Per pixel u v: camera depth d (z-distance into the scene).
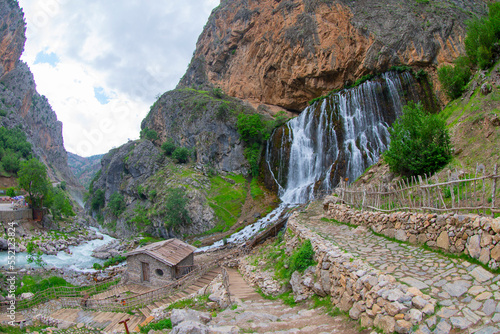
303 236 15.66
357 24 47.66
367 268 8.91
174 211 41.38
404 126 19.05
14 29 128.12
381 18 46.66
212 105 59.47
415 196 13.19
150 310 18.61
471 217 8.93
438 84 39.75
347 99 44.97
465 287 7.17
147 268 25.31
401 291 7.25
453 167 15.36
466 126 17.75
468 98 22.53
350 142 41.25
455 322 6.04
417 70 42.25
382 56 44.34
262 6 66.56
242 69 68.94
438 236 10.24
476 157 14.95
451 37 40.91
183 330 7.28
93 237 48.78
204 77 78.94
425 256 9.89
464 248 8.95
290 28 55.50
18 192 64.12
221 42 75.06
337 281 9.82
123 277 26.45
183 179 49.09
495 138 15.06
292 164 46.25
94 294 24.72
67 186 129.50
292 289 12.48
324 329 7.92
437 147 16.61
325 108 46.44
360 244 12.62
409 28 43.50
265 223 35.75
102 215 68.88
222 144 54.94
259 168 50.34
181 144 62.28
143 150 61.84
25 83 136.62
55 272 30.59
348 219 17.75
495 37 22.78
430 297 6.97
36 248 37.09
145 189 53.16
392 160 18.69
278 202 42.56
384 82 43.34
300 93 55.88
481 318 5.97
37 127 150.00
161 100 74.44
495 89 19.22
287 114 58.00
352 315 8.03
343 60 48.91
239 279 18.75
